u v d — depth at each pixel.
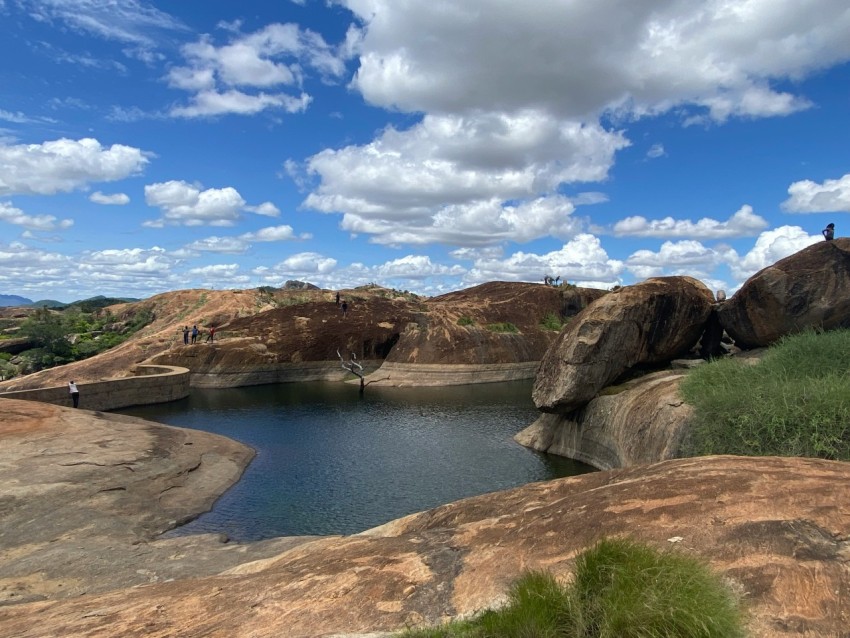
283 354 50.78
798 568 5.12
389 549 7.61
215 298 73.19
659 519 6.33
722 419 12.22
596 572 5.11
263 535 15.12
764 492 6.46
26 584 11.05
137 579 11.31
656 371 24.09
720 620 4.36
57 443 20.47
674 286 23.62
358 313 60.06
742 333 21.98
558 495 9.63
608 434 20.70
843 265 18.97
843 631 4.47
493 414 34.16
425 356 51.44
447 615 5.72
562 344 23.31
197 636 5.84
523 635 4.81
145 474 18.58
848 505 5.89
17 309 91.06
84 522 14.52
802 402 11.02
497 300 65.25
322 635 5.61
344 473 20.97
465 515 10.31
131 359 49.44
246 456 23.31
